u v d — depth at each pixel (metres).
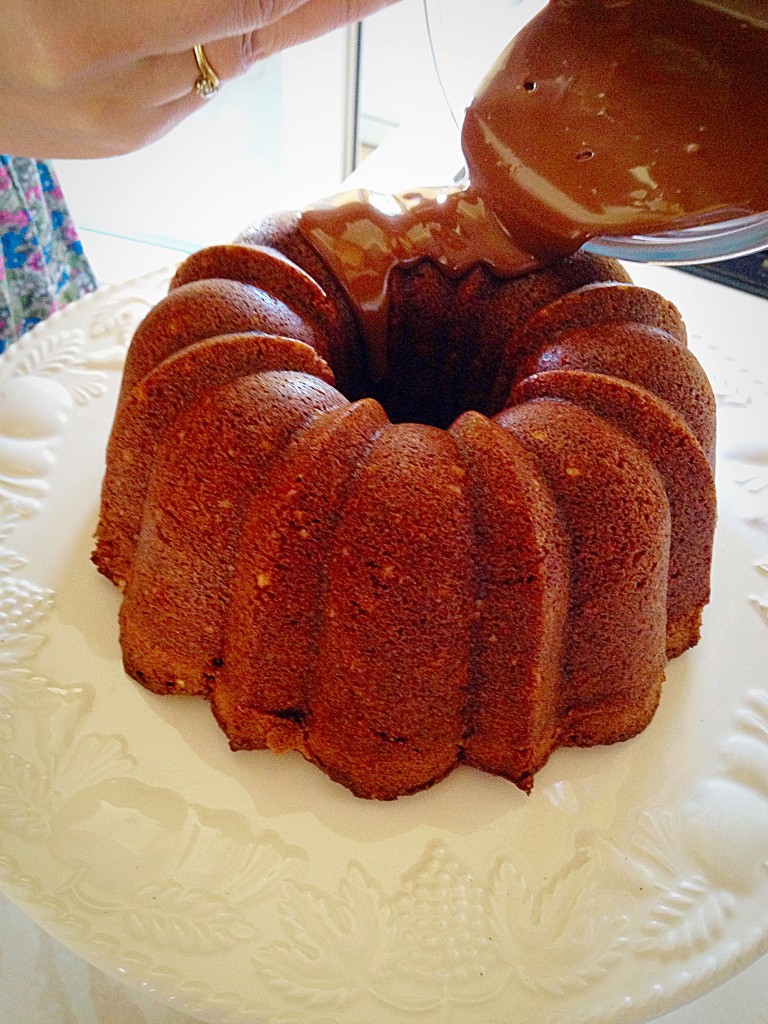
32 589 0.33
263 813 0.28
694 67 0.26
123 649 0.31
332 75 0.56
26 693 0.30
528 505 0.27
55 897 0.25
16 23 0.25
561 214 0.31
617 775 0.30
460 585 0.27
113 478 0.31
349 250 0.34
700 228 0.32
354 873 0.27
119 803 0.28
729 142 0.27
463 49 0.36
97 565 0.33
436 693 0.28
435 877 0.27
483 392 0.37
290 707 0.29
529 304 0.35
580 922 0.26
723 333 0.48
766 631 0.34
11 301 0.48
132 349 0.33
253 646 0.28
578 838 0.28
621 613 0.29
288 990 0.24
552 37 0.27
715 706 0.32
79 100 0.28
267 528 0.27
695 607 0.33
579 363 0.31
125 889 0.26
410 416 0.39
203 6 0.24
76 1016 0.28
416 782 0.29
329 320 0.34
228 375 0.30
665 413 0.30
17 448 0.37
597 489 0.28
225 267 0.33
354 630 0.27
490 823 0.29
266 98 0.56
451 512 0.27
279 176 0.58
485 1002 0.25
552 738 0.30
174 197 0.57
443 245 0.35
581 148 0.28
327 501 0.27
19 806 0.27
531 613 0.27
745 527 0.37
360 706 0.28
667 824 0.29
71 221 0.51
